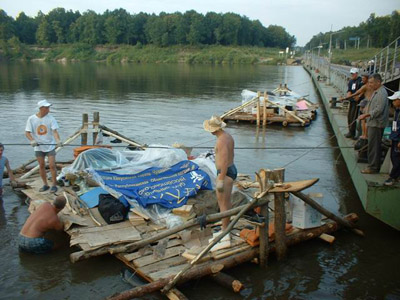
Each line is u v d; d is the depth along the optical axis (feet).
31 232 21.58
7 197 29.94
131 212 24.07
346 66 174.40
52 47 367.04
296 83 140.67
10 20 372.79
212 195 25.20
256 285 19.49
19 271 20.21
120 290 18.79
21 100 83.25
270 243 21.58
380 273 20.72
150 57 341.41
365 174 26.61
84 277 19.77
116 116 66.33
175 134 53.83
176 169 27.09
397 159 23.61
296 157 42.98
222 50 361.92
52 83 125.29
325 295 18.90
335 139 51.83
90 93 98.84
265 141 50.75
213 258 19.92
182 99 90.58
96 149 29.17
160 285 17.89
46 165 36.14
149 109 74.84
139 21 376.68
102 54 351.67
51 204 23.61
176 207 24.07
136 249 21.27
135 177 26.25
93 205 25.08
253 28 446.60
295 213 23.32
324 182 34.91
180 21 367.86
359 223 26.48
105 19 370.32
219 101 87.97
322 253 22.58
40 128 27.37
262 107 63.05
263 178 20.65
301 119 59.62
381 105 25.55
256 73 195.42
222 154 20.58
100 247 20.65
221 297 18.49
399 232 25.27
